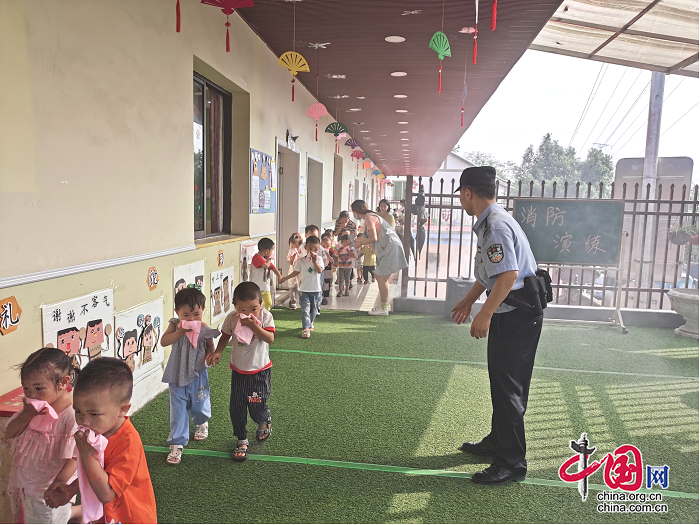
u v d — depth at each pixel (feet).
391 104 29.76
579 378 13.96
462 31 17.29
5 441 6.15
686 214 21.25
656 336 19.25
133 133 10.44
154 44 11.21
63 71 8.16
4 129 6.94
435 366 14.44
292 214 26.96
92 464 4.97
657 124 27.09
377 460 8.96
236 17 16.35
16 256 7.25
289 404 11.38
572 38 21.56
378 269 21.52
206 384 9.39
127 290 10.36
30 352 7.55
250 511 7.31
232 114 18.24
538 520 7.36
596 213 20.77
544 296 8.46
